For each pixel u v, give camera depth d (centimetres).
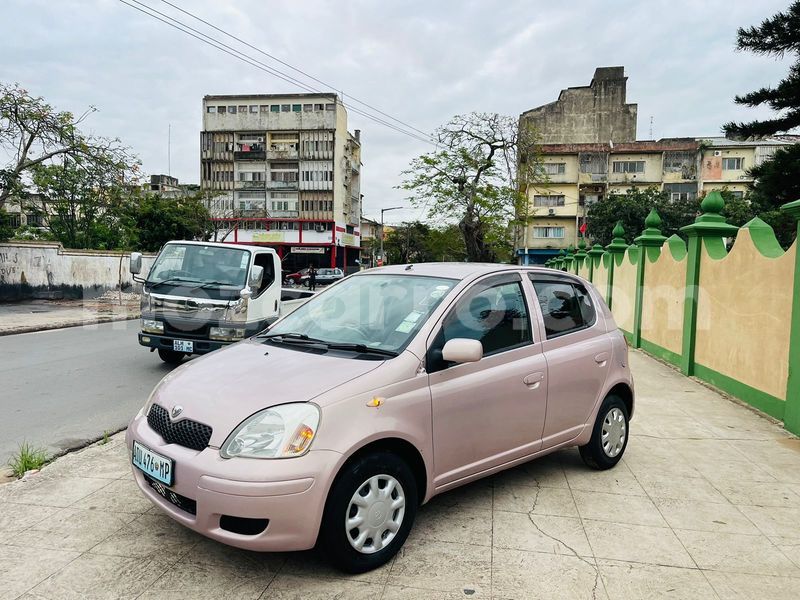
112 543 319
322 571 295
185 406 301
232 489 263
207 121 5503
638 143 4794
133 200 2575
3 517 348
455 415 331
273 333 399
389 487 299
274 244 5509
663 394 698
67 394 697
